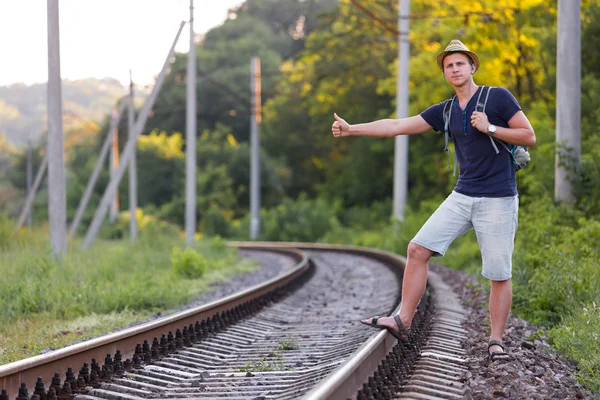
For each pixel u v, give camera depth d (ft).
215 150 242.17
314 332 32.86
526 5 85.71
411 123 22.13
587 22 67.62
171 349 26.25
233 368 24.50
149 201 242.99
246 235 187.42
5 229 64.34
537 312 33.58
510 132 20.53
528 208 52.16
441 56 21.56
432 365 22.06
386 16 168.04
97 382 20.56
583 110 61.77
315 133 222.89
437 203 99.45
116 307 40.68
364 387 17.56
